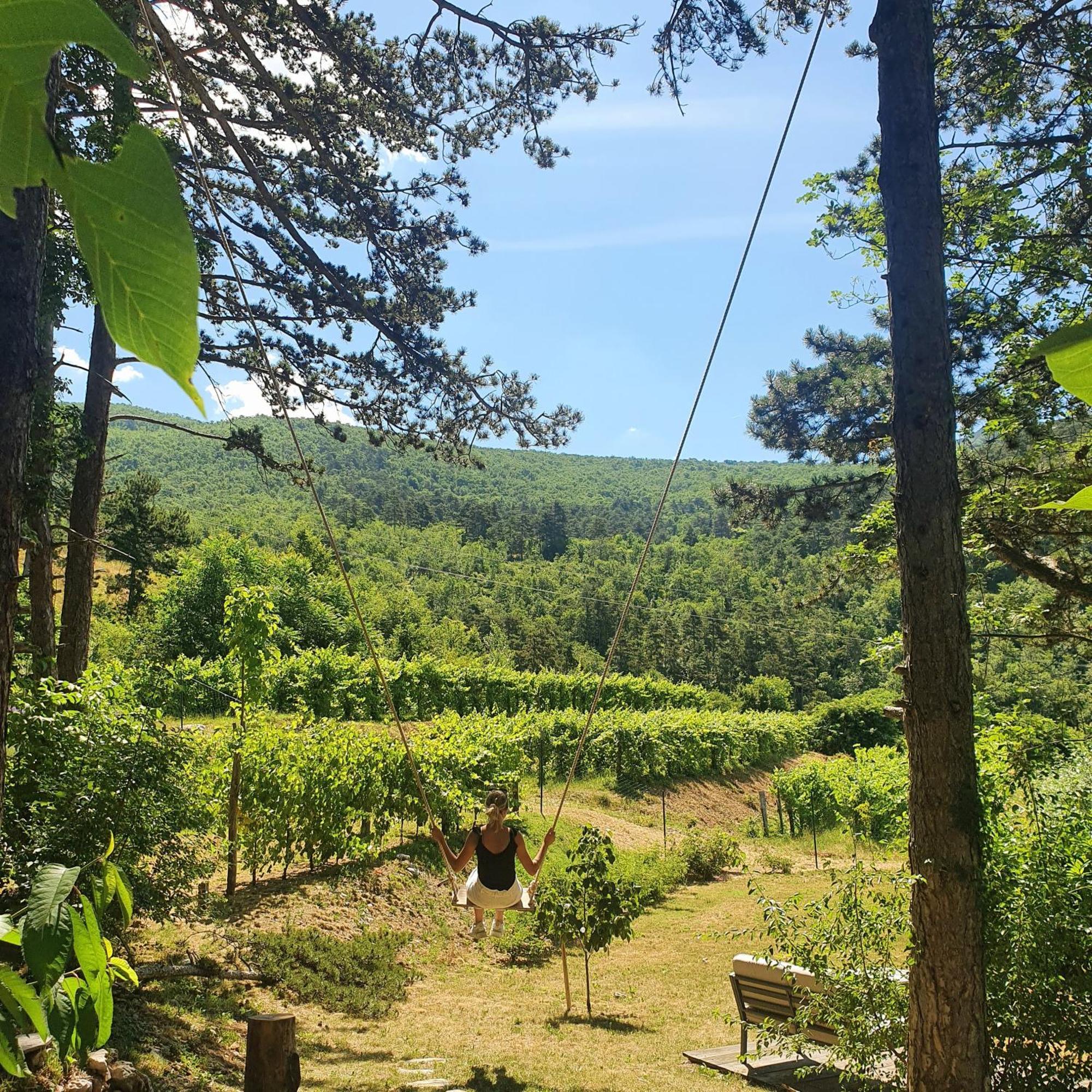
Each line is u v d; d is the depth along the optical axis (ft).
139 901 21.94
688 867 61.36
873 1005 19.74
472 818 54.85
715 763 109.91
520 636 243.40
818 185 29.63
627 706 133.90
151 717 24.50
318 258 35.24
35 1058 14.12
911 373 16.67
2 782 7.98
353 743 44.65
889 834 22.29
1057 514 26.21
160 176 1.11
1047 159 27.30
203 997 26.00
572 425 39.63
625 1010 33.06
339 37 30.78
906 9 16.71
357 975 32.14
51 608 38.24
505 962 39.11
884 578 36.91
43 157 1.08
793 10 22.31
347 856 43.86
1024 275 27.71
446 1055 26.43
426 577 288.71
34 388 9.36
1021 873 18.39
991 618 28.48
